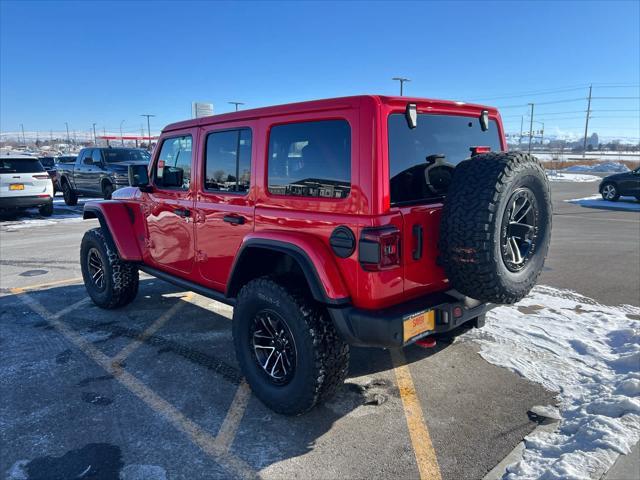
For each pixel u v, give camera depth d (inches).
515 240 119.0
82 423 125.4
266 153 130.8
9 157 542.6
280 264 143.1
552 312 203.2
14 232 457.1
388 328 107.0
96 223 521.0
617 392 132.1
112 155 613.9
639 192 712.4
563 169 1971.0
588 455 105.0
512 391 138.9
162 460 110.4
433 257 119.1
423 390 141.0
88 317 207.3
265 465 108.4
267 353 132.5
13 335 187.0
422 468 106.4
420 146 120.0
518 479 99.9
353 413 129.6
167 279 181.5
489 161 112.8
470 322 135.8
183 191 167.2
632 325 183.0
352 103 108.9
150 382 148.2
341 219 111.1
